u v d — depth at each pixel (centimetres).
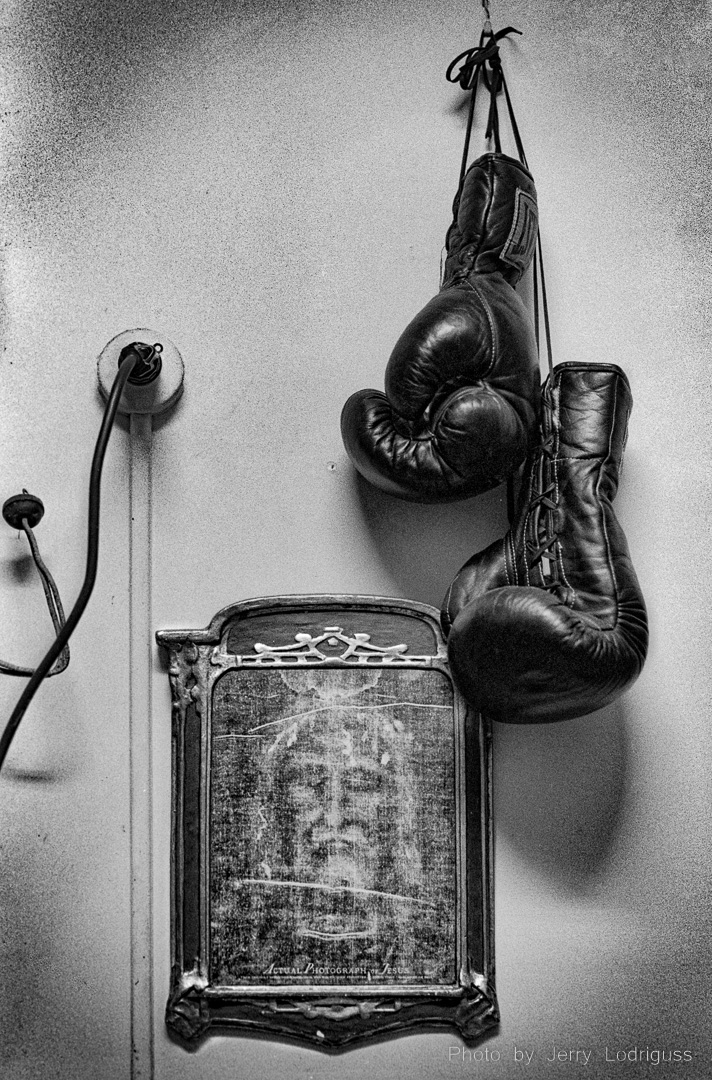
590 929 152
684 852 154
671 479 163
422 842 150
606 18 174
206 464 160
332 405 162
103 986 148
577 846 154
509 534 149
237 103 169
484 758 151
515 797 154
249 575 158
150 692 154
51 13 169
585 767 155
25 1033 146
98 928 149
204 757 150
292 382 163
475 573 148
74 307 162
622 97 173
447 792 151
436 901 149
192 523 159
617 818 154
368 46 172
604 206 170
